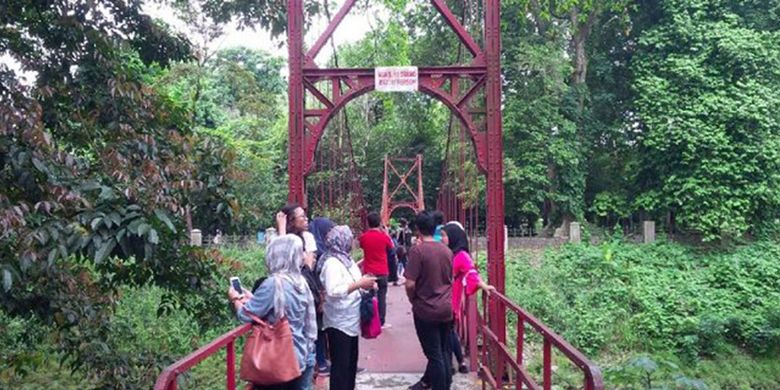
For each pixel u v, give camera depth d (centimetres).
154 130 578
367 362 713
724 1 2389
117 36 565
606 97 2611
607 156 2706
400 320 1008
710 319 1549
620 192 2597
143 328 1243
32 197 440
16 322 782
